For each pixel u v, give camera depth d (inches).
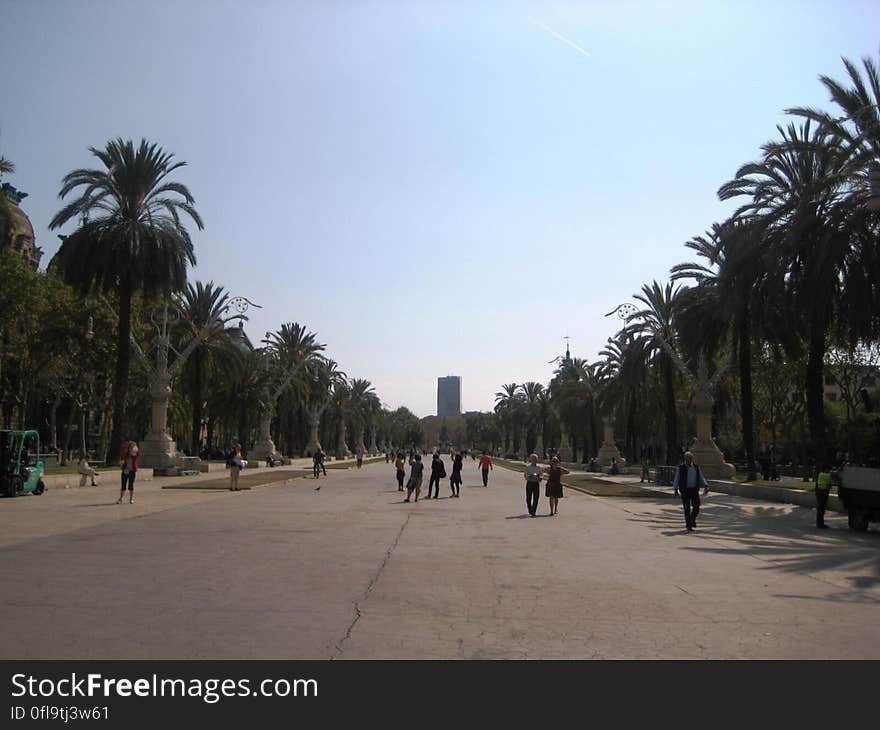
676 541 623.5
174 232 1530.5
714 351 1552.7
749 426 1438.2
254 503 993.5
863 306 976.3
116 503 953.5
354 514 840.9
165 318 1793.8
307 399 3169.3
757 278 1174.3
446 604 349.4
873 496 693.9
